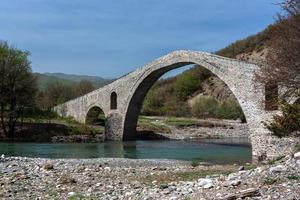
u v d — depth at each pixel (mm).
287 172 14867
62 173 24438
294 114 27203
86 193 17484
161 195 15164
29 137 62000
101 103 73938
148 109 109250
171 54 57188
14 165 28672
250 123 41875
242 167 26828
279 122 28062
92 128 71000
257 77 31422
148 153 47781
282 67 26156
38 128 64750
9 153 44938
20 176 22281
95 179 22172
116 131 69375
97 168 27938
